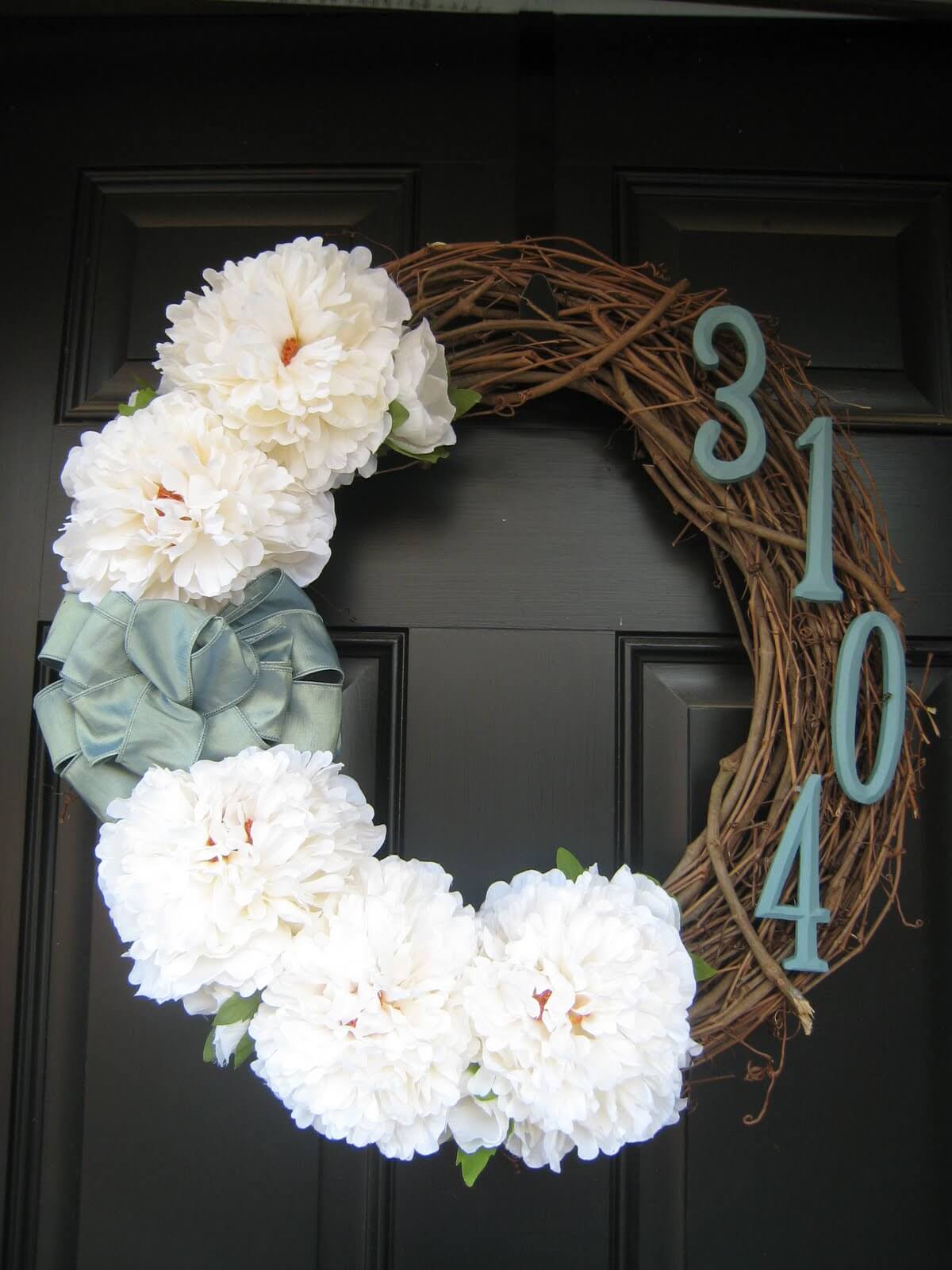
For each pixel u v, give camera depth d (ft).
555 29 3.40
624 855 3.05
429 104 3.38
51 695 2.59
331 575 3.13
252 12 3.40
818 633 2.76
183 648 2.47
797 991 2.61
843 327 3.30
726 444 2.88
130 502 2.46
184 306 2.70
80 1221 2.93
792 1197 2.95
